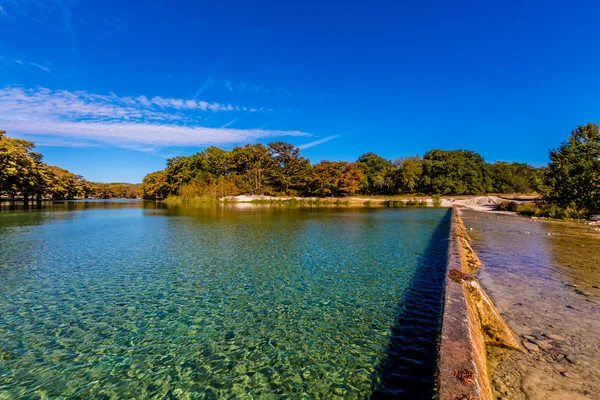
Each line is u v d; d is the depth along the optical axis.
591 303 8.71
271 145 100.19
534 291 9.75
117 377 5.91
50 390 5.54
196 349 6.91
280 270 13.16
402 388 5.44
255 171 92.19
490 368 5.47
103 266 13.81
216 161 99.19
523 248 16.69
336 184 80.12
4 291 10.55
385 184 95.56
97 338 7.41
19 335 7.55
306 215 41.12
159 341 7.26
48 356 6.63
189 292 10.53
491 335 6.46
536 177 39.69
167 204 76.50
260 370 6.10
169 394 5.41
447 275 8.27
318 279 11.91
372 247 18.03
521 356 5.89
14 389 5.55
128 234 23.34
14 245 18.75
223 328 7.92
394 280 11.74
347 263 14.30
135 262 14.52
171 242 19.88
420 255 15.90
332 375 5.89
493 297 9.20
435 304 9.40
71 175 105.50
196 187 86.06
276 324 8.11
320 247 18.09
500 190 94.44
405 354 6.59
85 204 76.00
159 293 10.43
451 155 102.56
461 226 21.55
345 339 7.28
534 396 4.70
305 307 9.23
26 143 71.25
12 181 58.16
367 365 6.20
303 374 5.94
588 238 19.88
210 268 13.48
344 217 37.72
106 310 9.04
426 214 41.84
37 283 11.41
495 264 13.24
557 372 5.34
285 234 23.36
